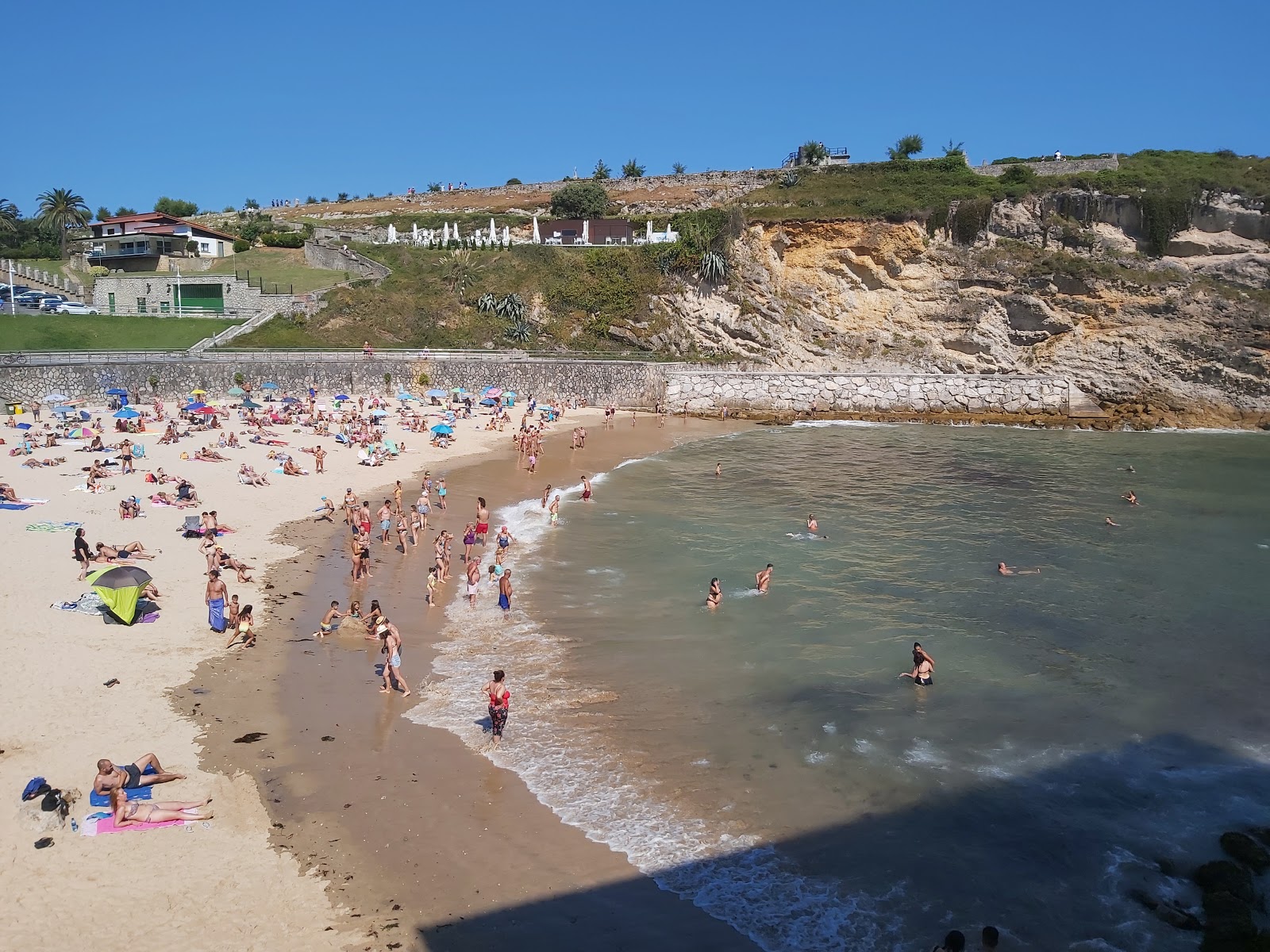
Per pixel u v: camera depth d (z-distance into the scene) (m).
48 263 92.44
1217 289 75.94
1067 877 15.19
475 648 23.67
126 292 77.00
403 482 42.50
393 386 67.62
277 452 45.22
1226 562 34.47
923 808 17.16
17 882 13.06
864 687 22.56
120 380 56.66
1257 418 73.56
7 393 52.31
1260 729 21.00
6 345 62.38
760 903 14.07
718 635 25.56
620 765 18.00
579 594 28.39
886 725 20.52
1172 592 30.86
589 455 53.97
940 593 30.27
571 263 84.88
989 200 82.12
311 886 13.54
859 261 83.19
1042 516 41.66
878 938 13.45
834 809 16.94
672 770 17.92
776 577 31.25
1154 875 15.34
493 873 14.22
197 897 13.09
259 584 27.11
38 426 48.66
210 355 62.59
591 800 16.64
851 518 40.34
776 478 49.16
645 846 15.34
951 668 23.98
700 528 37.53
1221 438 68.62
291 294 76.75
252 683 20.39
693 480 47.94
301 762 17.09
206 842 14.41
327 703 19.77
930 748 19.52
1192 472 53.16
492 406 67.62
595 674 22.36
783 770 18.20
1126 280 77.31
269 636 23.22
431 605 26.69
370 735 18.48
